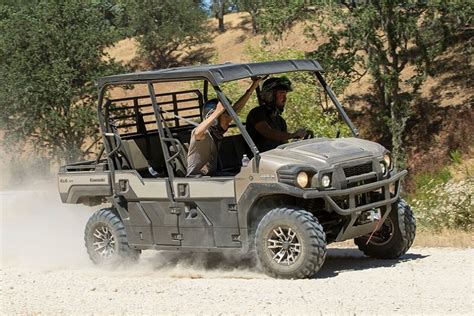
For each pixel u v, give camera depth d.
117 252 11.30
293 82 25.84
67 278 10.76
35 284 10.39
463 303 8.12
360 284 9.24
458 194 15.34
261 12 49.19
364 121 49.19
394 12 45.38
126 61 74.75
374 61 45.09
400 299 8.39
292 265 9.70
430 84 50.34
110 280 10.45
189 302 8.80
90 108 48.41
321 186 9.62
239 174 10.01
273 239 9.84
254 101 24.53
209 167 10.72
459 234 13.37
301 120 25.55
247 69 10.38
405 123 44.69
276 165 9.72
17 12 54.91
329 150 10.10
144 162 11.50
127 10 73.06
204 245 10.48
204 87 12.37
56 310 8.81
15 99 48.72
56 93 48.91
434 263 10.41
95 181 11.38
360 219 10.16
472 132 44.59
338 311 7.95
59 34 50.47
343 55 45.38
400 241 10.81
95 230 11.55
